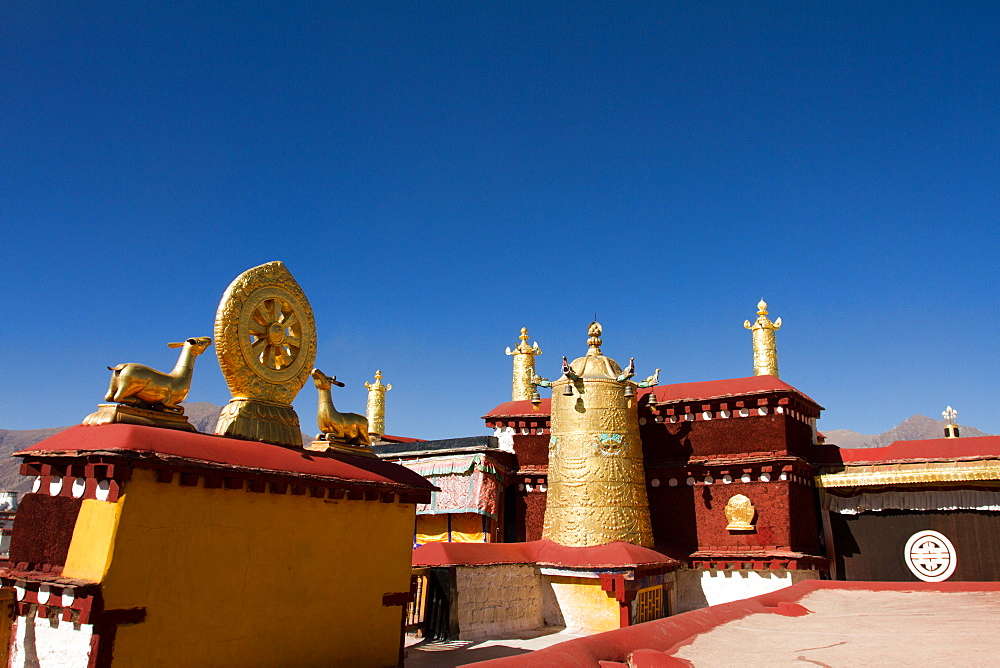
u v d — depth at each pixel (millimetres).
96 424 12438
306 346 17047
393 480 16891
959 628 9812
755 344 32562
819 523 28062
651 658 7293
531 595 24312
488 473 28312
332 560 15008
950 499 25484
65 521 11609
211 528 12570
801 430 28344
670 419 29219
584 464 26219
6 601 11609
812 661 7488
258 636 13125
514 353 38344
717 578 26047
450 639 20297
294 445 15961
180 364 14031
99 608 10672
